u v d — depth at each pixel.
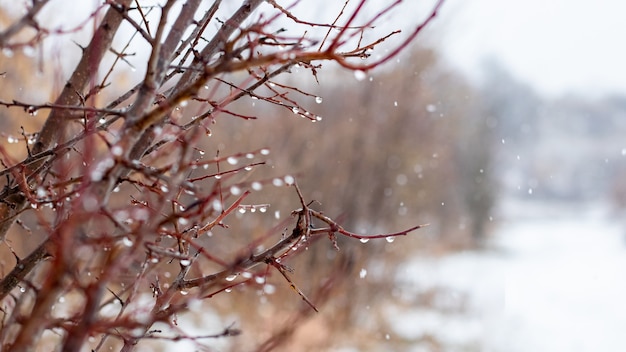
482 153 26.72
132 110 1.41
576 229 34.28
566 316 12.41
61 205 1.68
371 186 12.30
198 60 1.81
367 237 1.87
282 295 7.46
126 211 1.51
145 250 1.81
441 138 18.86
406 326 10.44
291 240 1.85
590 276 17.83
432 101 15.96
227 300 7.78
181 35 1.57
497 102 36.09
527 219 39.81
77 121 2.00
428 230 18.42
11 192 1.94
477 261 20.20
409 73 13.95
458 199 25.73
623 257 22.17
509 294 14.42
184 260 1.74
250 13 1.87
